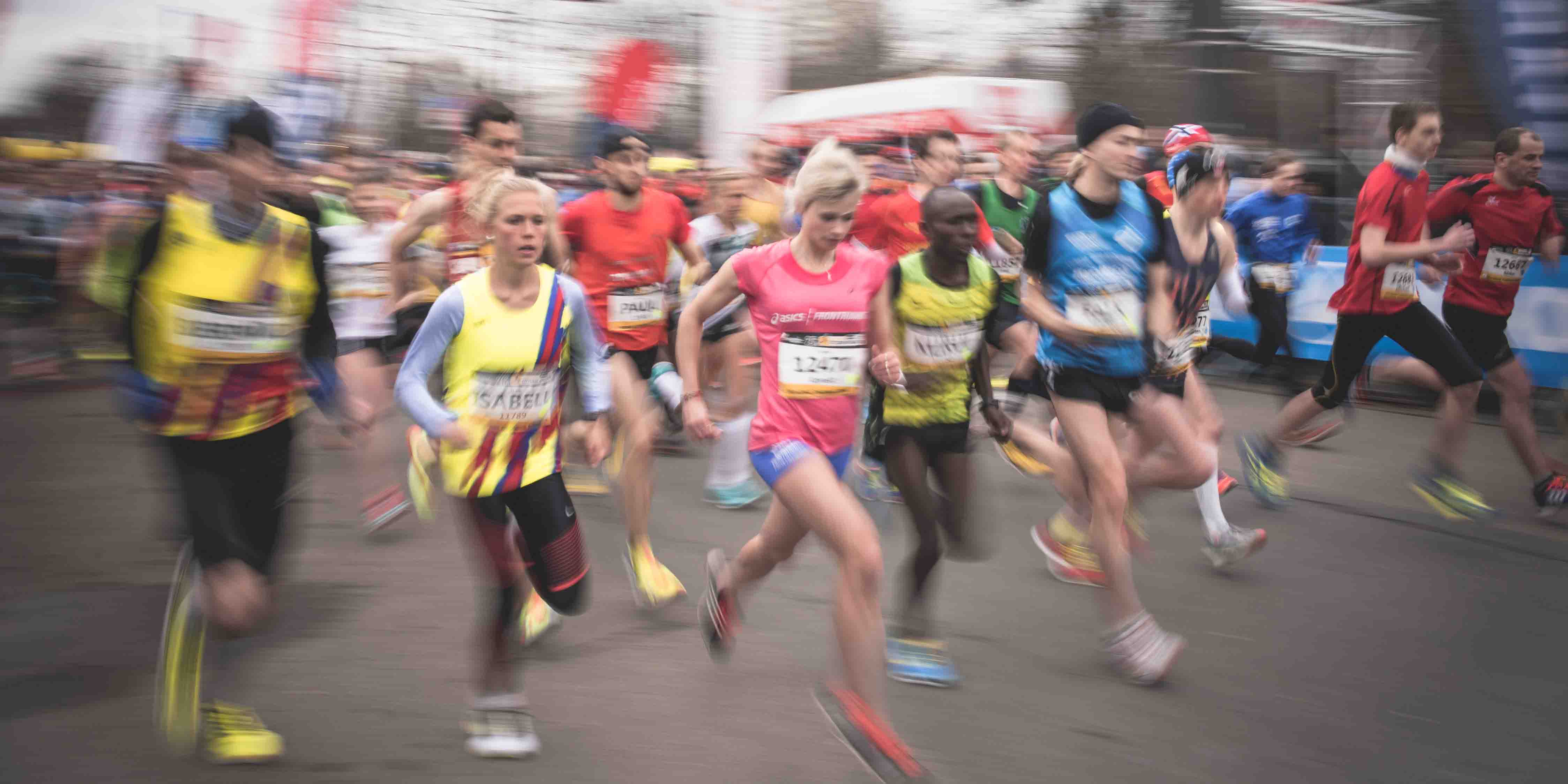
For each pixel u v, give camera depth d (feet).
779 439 11.01
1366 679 12.41
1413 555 16.98
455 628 13.84
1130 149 12.59
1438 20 31.55
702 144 49.75
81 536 17.94
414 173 37.91
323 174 31.68
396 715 11.33
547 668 12.60
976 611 14.57
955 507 12.45
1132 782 10.03
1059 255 12.95
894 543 17.28
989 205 19.86
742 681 12.23
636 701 11.70
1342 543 17.60
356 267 20.25
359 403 12.26
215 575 9.65
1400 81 32.01
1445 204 19.06
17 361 35.42
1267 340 27.37
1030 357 15.52
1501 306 18.93
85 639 13.44
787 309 10.94
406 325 21.58
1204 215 14.93
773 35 50.01
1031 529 18.40
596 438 11.23
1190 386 16.78
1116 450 12.75
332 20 44.32
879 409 12.21
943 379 11.97
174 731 10.44
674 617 14.32
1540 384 27.07
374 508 18.20
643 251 18.17
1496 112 30.32
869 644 10.09
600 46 46.80
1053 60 57.16
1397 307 18.21
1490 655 13.12
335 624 13.93
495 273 10.37
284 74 44.14
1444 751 10.73
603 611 14.52
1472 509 18.52
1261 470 19.56
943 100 53.47
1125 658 12.25
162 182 11.16
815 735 10.94
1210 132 35.35
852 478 18.53
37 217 39.04
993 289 12.03
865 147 55.26
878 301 11.58
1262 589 15.44
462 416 10.33
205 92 36.35
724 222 25.66
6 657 12.84
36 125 47.98
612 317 18.16
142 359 10.18
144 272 10.00
